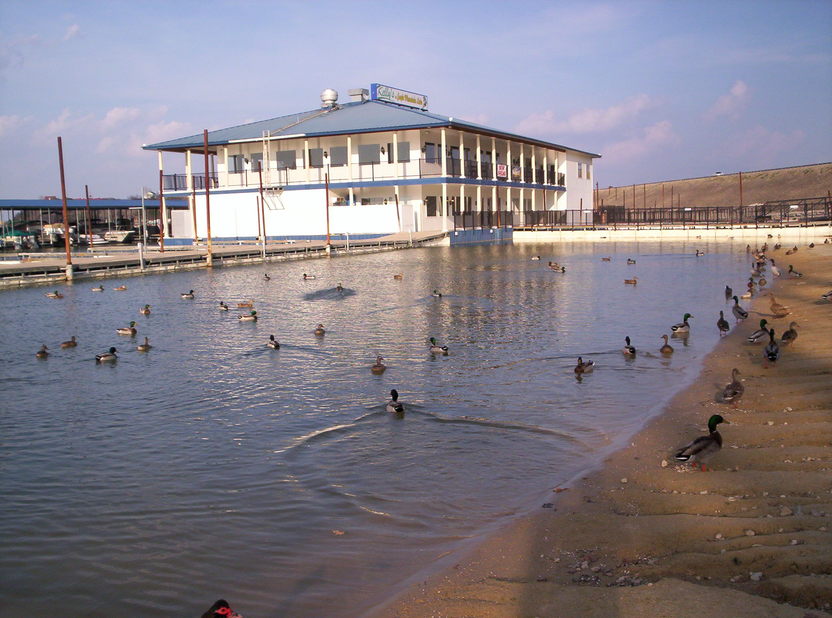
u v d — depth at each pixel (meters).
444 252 71.31
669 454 12.40
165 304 35.56
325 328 28.00
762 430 13.02
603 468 11.95
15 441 14.76
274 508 11.16
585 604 7.53
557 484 11.59
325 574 9.03
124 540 10.22
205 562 9.50
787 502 9.70
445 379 19.19
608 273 49.25
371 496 11.49
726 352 21.09
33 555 9.84
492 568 8.73
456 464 12.78
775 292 34.88
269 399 17.69
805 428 12.90
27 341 26.22
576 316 29.91
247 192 83.12
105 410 17.05
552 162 109.94
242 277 48.47
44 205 94.62
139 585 8.99
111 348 22.86
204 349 24.30
